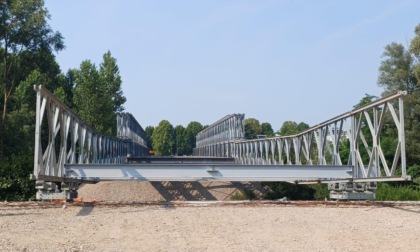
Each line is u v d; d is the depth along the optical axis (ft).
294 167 59.06
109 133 159.53
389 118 131.85
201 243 31.04
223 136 185.68
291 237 33.35
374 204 52.13
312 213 44.93
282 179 59.00
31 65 117.08
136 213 44.52
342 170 58.34
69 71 215.72
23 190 76.13
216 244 30.76
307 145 74.90
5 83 112.27
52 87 162.81
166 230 35.70
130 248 29.40
